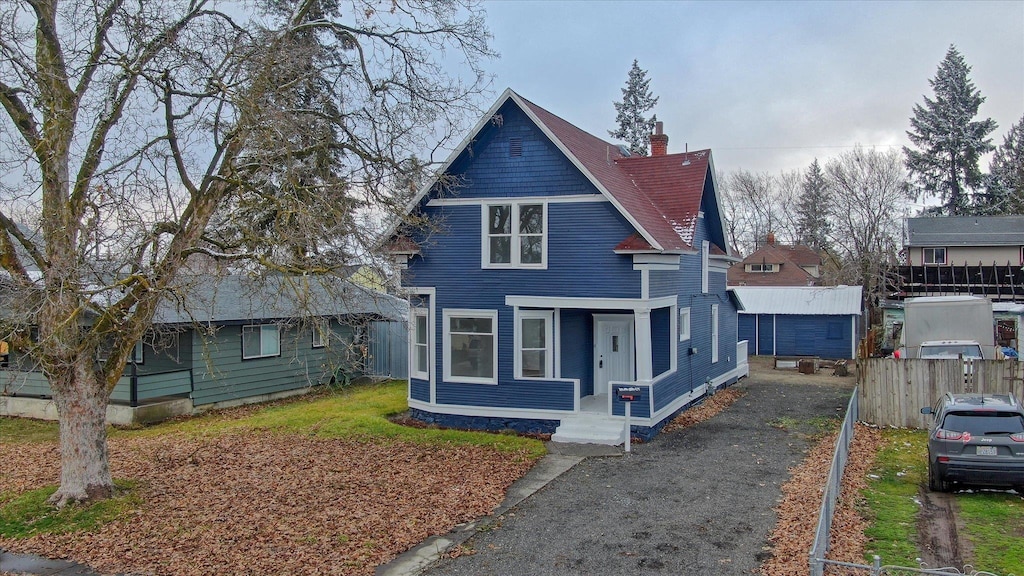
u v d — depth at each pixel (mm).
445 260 20609
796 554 10750
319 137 14750
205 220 13508
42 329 12594
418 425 20906
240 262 14023
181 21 13164
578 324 22016
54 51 12508
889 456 16891
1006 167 72875
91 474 13672
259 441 19000
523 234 19984
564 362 21234
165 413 23688
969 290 41125
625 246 18562
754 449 17672
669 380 20875
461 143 19547
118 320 12969
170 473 15797
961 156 65938
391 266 15180
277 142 13680
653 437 19078
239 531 12133
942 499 13328
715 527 12148
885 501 13234
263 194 13266
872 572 8422
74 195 12570
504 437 18828
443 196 20516
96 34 12711
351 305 15875
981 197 67250
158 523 12562
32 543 11852
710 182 24734
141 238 12383
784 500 13469
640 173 24656
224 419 23359
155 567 10812
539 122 19297
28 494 14234
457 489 14430
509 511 13258
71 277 11633
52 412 24234
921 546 10922
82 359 13367
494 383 20172
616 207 18703
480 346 20516
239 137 12992
